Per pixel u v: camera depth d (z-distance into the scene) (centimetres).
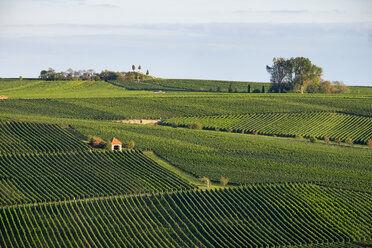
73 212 16188
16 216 15588
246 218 16612
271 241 15475
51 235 14825
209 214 16600
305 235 15988
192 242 14988
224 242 15162
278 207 17238
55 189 17812
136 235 15150
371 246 15462
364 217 17175
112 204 16788
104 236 14938
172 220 16088
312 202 17825
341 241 15875
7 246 14238
